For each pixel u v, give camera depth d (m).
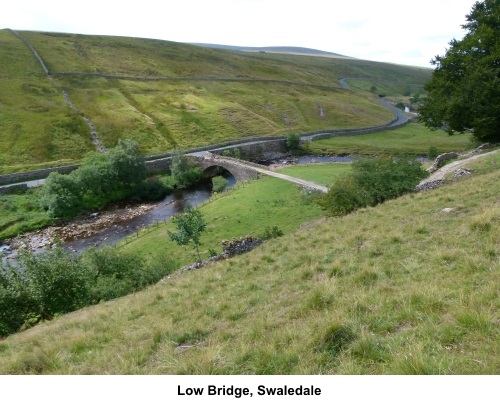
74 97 109.56
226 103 130.00
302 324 9.39
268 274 15.76
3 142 79.88
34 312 21.64
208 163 81.00
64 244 50.12
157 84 139.12
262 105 138.38
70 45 155.75
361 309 9.27
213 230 42.97
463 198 19.62
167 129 102.25
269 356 7.94
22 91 103.69
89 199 65.75
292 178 60.91
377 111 153.25
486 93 42.94
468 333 6.93
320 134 111.56
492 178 22.83
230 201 53.44
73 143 86.50
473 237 12.77
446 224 15.60
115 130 95.12
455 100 44.94
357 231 18.58
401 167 30.61
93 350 11.42
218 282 16.53
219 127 110.12
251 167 72.12
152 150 91.50
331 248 16.83
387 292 10.05
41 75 119.44
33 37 153.12
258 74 188.00
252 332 9.58
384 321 8.35
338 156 94.94
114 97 115.12
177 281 19.30
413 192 27.83
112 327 13.59
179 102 121.31
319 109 140.88
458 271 10.23
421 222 16.59
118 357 9.87
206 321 11.73
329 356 7.56
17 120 88.00
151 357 9.84
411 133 122.00
